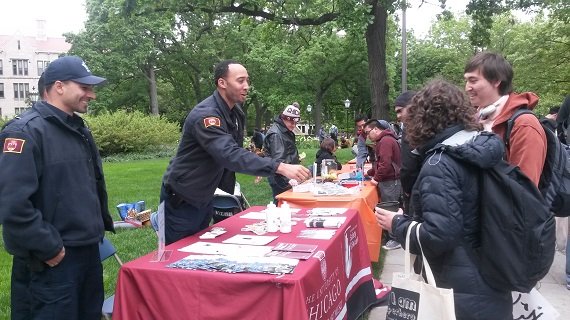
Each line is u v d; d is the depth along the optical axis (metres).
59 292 2.59
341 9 10.71
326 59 31.88
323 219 3.62
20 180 2.41
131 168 18.78
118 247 5.97
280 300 2.25
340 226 3.42
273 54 32.94
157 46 36.53
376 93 11.76
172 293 2.41
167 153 27.14
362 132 8.84
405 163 2.38
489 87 2.56
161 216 2.72
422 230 2.04
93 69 33.25
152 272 2.45
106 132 25.70
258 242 2.99
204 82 40.88
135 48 34.31
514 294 2.41
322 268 2.64
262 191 10.98
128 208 7.44
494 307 2.04
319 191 5.29
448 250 2.03
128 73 36.44
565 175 2.66
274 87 34.72
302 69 32.16
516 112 2.54
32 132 2.50
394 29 21.27
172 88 45.47
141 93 40.56
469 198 2.04
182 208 3.40
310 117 44.84
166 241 3.40
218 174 3.38
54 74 2.66
